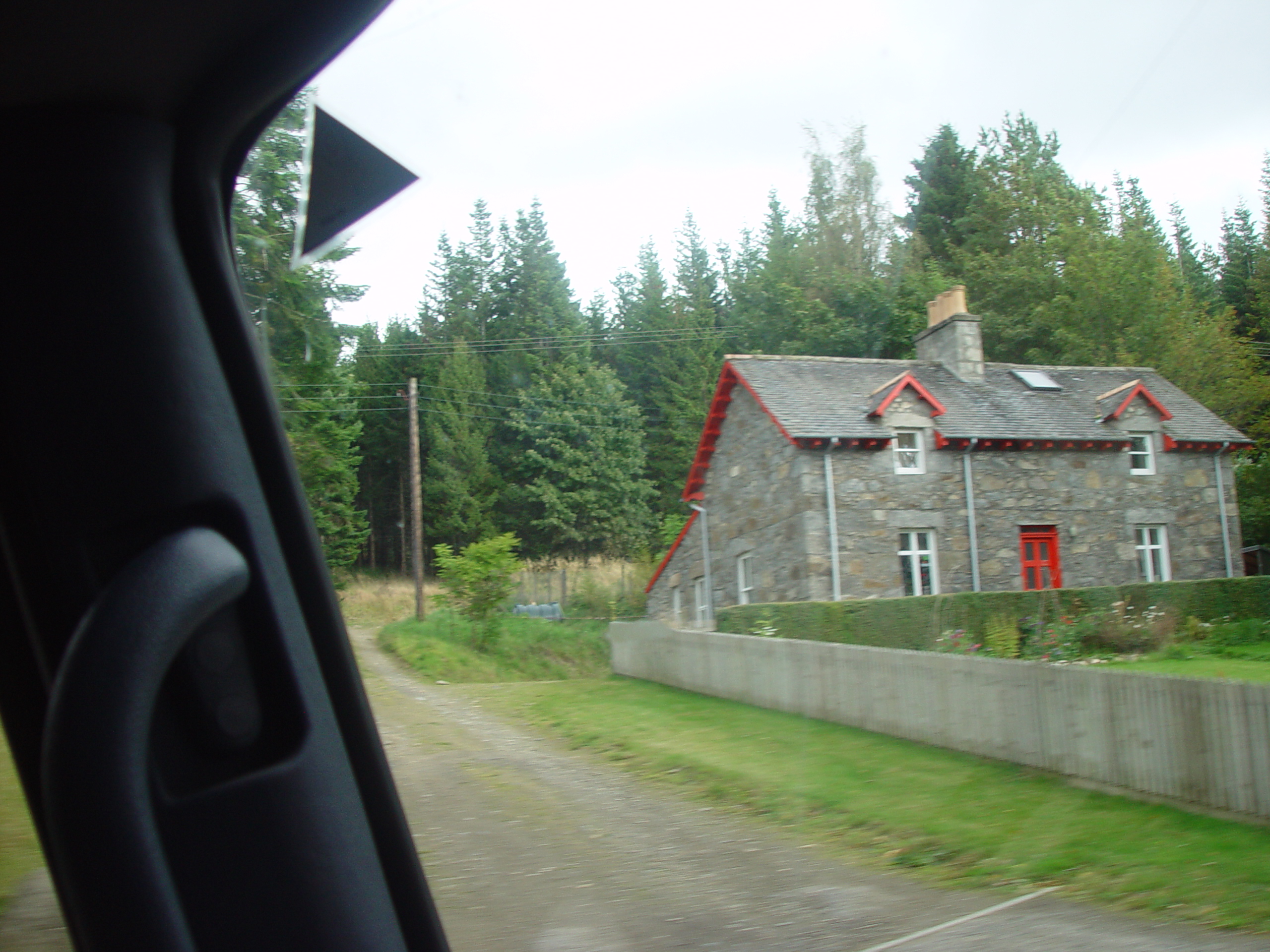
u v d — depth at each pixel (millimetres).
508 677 5961
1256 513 18141
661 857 2016
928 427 15242
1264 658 11055
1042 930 2039
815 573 13961
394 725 3236
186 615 1010
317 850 1133
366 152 1312
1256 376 18047
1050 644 12039
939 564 14906
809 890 1946
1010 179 17594
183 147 1242
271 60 1181
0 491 1156
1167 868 2619
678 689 5355
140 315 1175
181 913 936
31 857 1469
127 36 1083
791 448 14180
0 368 1160
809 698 4500
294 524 1276
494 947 1542
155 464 1146
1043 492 16031
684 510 12938
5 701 1127
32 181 1172
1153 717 3871
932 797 3078
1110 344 18484
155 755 1045
